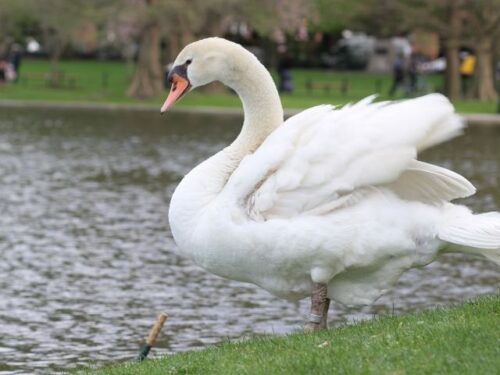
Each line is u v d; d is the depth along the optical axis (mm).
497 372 7438
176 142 38281
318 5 61656
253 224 9391
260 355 8695
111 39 63219
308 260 9391
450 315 9523
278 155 9383
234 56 10469
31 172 29875
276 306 15875
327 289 9820
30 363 13008
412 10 57531
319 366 7980
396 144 9141
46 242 20281
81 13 55562
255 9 54781
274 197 9367
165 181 28734
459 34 57938
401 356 7996
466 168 31750
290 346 8859
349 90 65188
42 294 16406
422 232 9320
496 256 9477
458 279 17766
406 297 16500
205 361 8883
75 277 17531
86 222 22422
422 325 9078
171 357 9508
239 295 16547
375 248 9289
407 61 68875
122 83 67125
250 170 9469
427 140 9273
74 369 12719
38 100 55875
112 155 34156
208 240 9602
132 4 53344
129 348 13695
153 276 17719
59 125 44094
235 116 50312
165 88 61844
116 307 15727
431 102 9227
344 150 9219
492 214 9414
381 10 58500
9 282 17125
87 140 38469
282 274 9586
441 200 9484
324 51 83812
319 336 9164
